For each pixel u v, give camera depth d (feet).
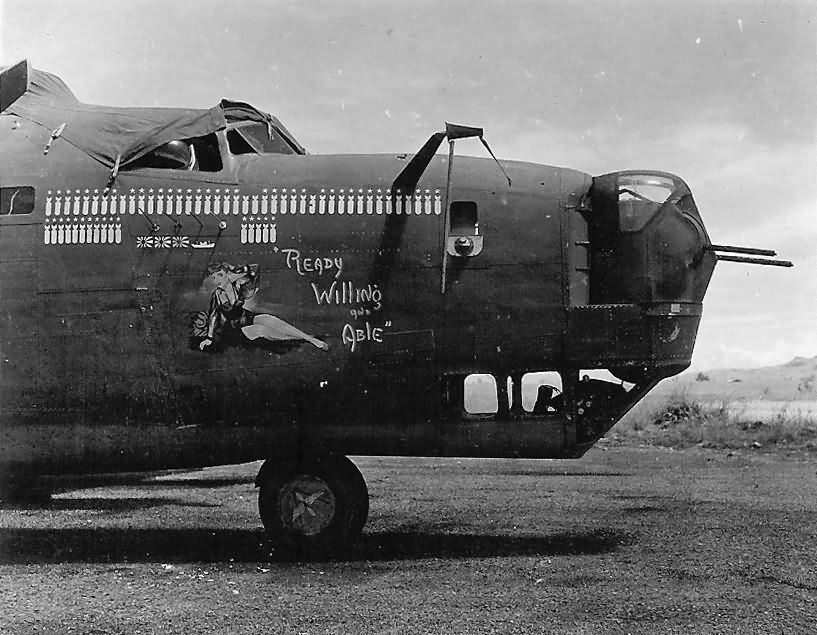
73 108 33.35
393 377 30.25
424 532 34.86
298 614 22.66
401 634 20.93
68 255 30.89
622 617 22.13
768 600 23.72
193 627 21.66
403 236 30.37
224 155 31.73
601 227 31.04
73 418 30.96
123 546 32.65
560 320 30.25
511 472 60.95
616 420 31.30
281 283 30.40
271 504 30.42
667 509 40.91
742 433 78.84
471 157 32.04
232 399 30.40
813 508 40.93
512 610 22.81
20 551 31.55
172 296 30.55
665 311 30.42
